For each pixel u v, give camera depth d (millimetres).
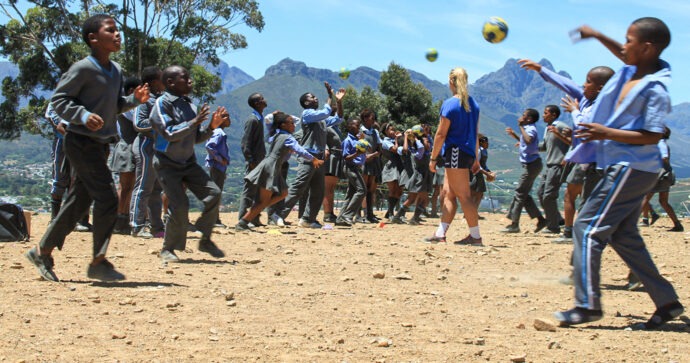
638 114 5160
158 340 4688
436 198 19109
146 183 10258
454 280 7578
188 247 9531
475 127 10672
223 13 37781
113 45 6336
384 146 16375
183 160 7977
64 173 11031
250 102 13016
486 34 8484
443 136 10523
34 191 101688
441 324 5422
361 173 15508
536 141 13281
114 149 10859
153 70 9852
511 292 6922
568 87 7688
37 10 37344
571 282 7453
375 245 10438
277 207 13523
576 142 7434
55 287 6340
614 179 5242
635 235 5422
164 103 7711
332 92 14461
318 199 13562
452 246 10500
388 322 5445
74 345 4512
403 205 15867
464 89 10453
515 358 4395
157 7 36938
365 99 41406
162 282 6789
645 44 5129
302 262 8492
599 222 5301
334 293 6566
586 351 4680
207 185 8023
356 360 4367
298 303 6047
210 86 39281
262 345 4648
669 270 8539
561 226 14844
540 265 8805
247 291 6496
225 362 4246
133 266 7723
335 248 9953
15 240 9570
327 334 5000
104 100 6336
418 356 4484
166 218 8094
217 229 12336
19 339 4598
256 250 9484
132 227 10391
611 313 5973
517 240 12000
